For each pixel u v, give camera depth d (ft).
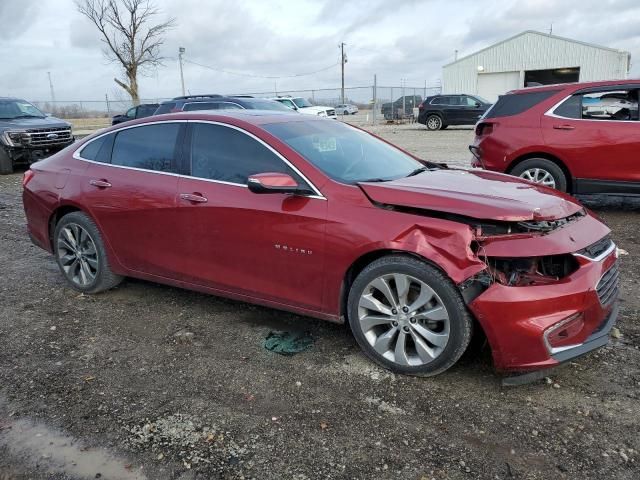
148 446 9.07
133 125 14.79
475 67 125.39
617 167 22.06
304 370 11.34
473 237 9.86
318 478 8.22
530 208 10.10
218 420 9.71
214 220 12.63
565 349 9.80
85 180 15.20
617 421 9.34
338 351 12.11
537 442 8.87
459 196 10.57
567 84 23.35
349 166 12.51
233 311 14.56
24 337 13.30
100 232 15.16
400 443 8.96
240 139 12.73
